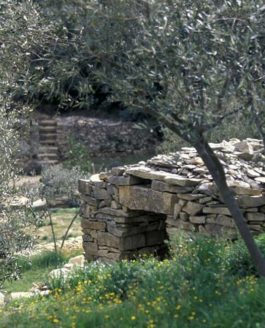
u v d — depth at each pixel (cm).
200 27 632
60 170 2091
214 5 657
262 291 714
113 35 670
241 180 1179
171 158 1288
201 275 824
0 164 1029
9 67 779
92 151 3044
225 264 889
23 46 755
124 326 709
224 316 686
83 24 670
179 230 1165
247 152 1255
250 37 634
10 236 1041
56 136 2950
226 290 774
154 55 636
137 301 788
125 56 670
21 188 1089
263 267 771
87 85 709
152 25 637
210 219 1169
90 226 1395
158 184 1243
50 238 1858
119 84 654
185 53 629
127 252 1336
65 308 807
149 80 644
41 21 740
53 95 782
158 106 645
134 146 3088
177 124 651
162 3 640
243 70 635
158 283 829
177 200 1215
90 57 692
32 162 2764
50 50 733
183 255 934
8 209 1044
